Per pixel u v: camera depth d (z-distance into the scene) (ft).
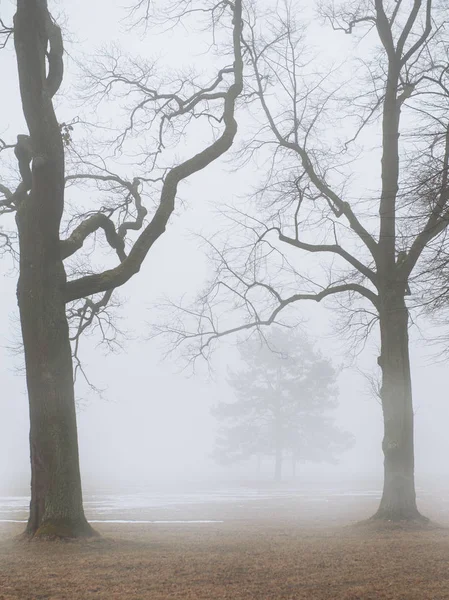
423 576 37.47
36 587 34.94
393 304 68.90
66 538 50.80
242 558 44.55
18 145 55.88
